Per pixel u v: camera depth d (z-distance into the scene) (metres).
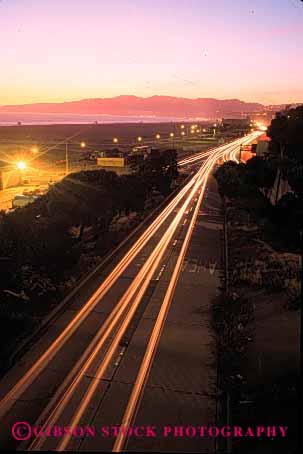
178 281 26.03
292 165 41.91
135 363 16.55
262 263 28.34
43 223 30.12
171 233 39.19
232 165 73.50
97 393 14.57
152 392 14.71
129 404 14.02
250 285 24.77
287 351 17.05
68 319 20.34
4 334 18.12
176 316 20.94
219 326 19.38
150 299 23.08
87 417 13.34
